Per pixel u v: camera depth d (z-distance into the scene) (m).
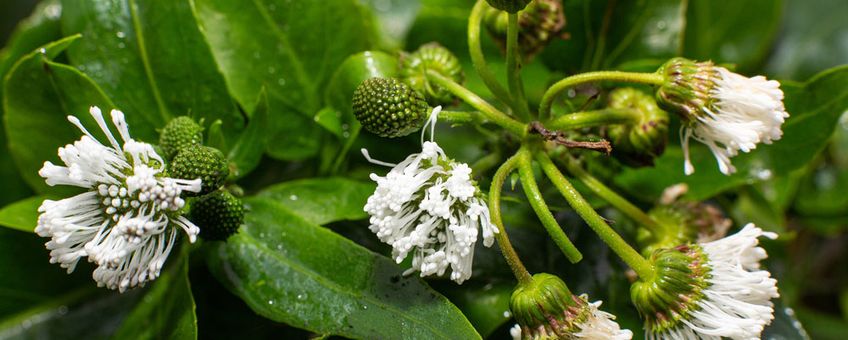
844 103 0.18
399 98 0.16
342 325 0.16
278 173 0.20
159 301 0.19
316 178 0.19
